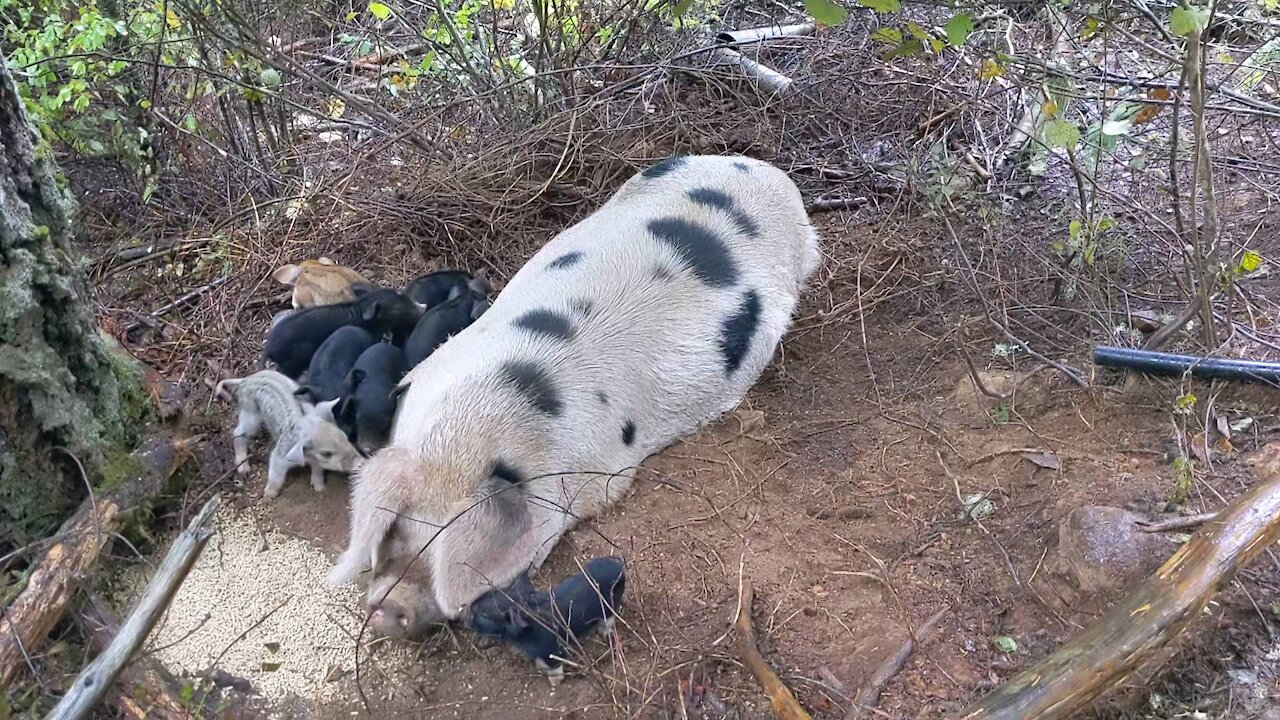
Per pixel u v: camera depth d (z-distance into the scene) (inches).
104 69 133.2
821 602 81.7
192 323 116.4
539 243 127.3
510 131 137.7
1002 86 139.6
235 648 82.0
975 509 87.9
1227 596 75.4
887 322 113.9
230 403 104.4
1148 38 130.9
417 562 79.1
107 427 92.4
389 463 80.2
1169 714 70.0
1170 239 114.0
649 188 110.3
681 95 152.6
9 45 140.5
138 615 72.2
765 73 152.5
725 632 78.9
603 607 77.5
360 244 128.0
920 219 127.0
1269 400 91.4
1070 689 65.8
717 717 73.5
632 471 94.0
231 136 143.1
